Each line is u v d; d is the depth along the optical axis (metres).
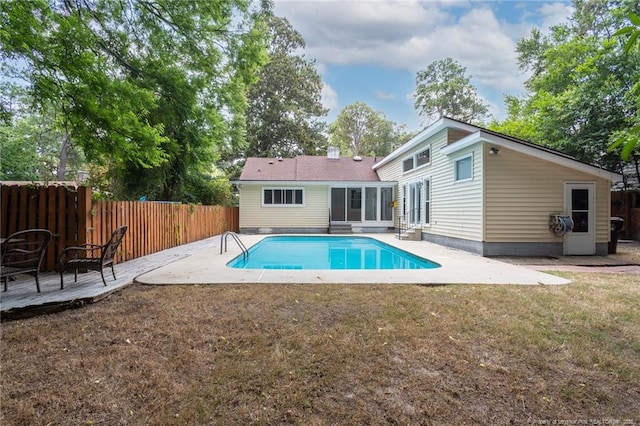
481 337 2.99
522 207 8.48
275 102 27.03
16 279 5.02
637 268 6.73
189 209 11.43
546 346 2.81
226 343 2.88
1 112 7.29
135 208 7.67
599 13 16.92
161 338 2.98
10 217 5.73
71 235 5.76
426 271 5.98
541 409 2.04
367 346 2.81
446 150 10.20
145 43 8.38
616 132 10.63
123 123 7.14
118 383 2.29
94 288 4.40
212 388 2.22
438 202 11.41
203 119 10.73
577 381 2.33
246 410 2.01
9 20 5.37
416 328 3.18
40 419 1.93
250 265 8.47
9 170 18.30
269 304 3.91
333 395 2.16
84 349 2.77
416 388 2.24
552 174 8.52
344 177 17.97
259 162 19.27
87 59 6.21
